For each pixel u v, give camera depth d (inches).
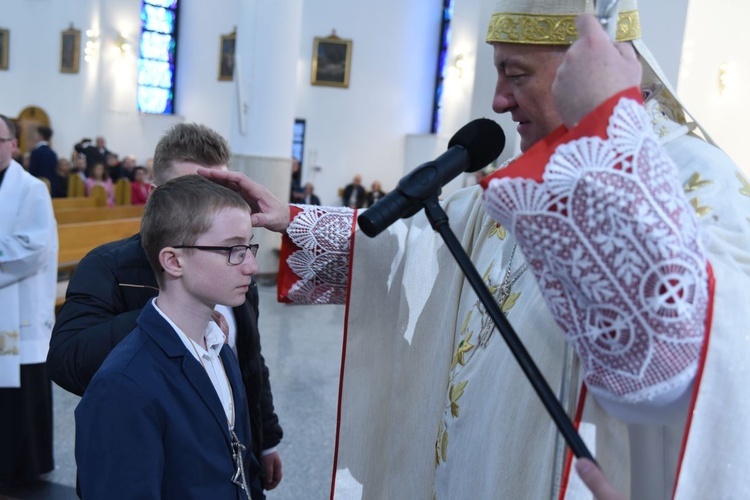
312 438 145.6
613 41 34.5
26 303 118.0
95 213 292.0
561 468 39.5
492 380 46.7
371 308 62.6
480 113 258.5
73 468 128.6
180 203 52.9
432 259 60.0
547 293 33.1
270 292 287.1
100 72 556.1
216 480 52.4
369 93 542.0
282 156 298.8
